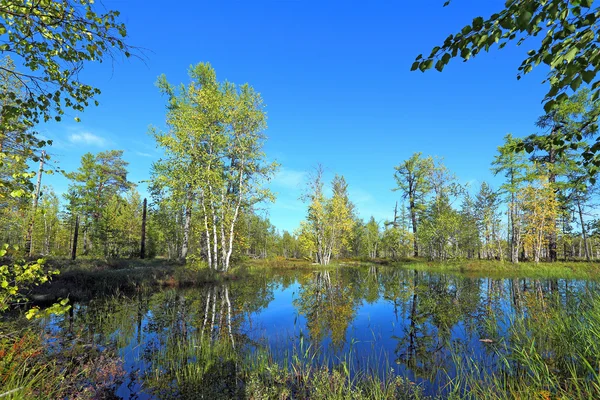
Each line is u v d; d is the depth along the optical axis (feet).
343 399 14.24
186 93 75.66
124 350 21.61
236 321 30.76
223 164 71.77
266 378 16.90
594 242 115.85
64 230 133.49
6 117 11.38
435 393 14.82
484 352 20.26
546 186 78.43
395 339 23.90
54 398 13.15
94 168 104.99
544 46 8.34
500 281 58.54
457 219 98.73
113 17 11.24
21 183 11.71
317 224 114.21
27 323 20.93
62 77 12.13
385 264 117.60
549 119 67.97
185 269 61.67
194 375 17.40
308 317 32.32
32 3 10.41
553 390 13.65
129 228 116.16
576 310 23.57
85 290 42.47
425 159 117.19
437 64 8.98
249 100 69.00
